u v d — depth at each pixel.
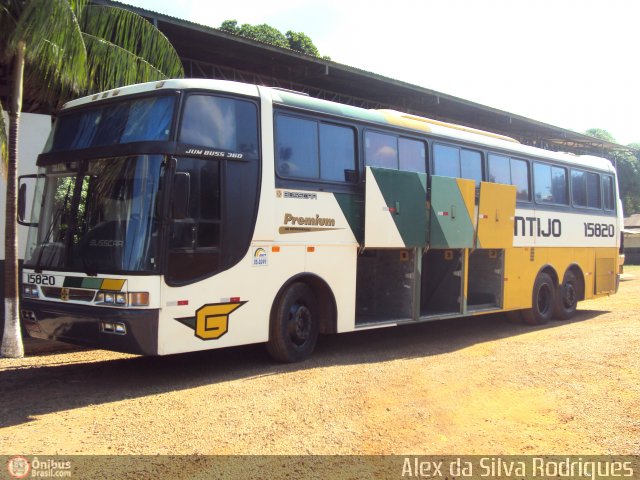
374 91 19.66
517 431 5.58
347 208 8.73
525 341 10.29
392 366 8.12
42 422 5.58
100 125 7.38
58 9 8.02
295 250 8.02
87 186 7.16
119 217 6.76
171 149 6.71
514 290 11.86
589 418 5.93
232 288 7.26
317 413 5.93
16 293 8.91
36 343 9.85
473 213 10.66
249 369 7.82
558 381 7.27
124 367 7.99
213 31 13.78
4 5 8.42
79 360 8.52
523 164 12.37
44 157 7.74
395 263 9.96
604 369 7.86
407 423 5.73
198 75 16.80
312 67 16.94
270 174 7.72
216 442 5.09
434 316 10.08
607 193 15.45
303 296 8.29
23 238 10.70
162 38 10.02
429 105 21.52
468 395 6.69
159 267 6.57
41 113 11.52
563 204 13.55
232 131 7.38
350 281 8.77
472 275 11.91
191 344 6.85
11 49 8.42
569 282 13.75
